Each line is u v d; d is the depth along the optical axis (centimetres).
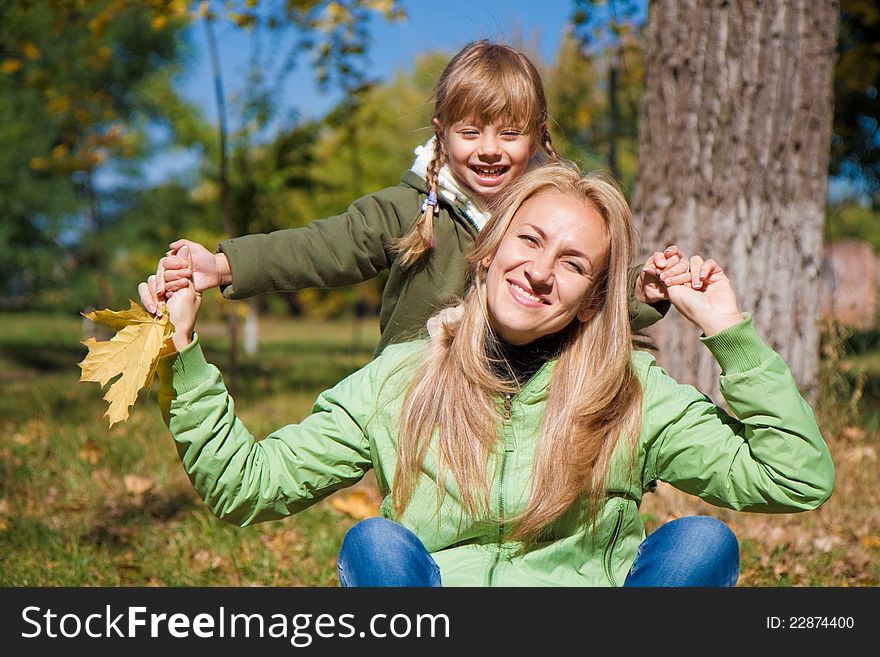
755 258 456
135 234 1914
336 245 279
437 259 285
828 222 885
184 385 201
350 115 826
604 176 222
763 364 196
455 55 302
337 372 1055
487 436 205
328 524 403
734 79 453
